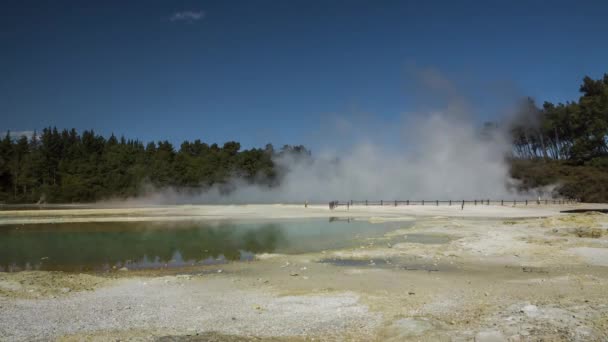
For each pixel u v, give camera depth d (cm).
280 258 2833
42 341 1200
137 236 4116
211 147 16312
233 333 1260
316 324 1335
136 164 13425
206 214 6625
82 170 12750
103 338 1220
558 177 10875
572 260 2475
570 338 1034
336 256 2836
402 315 1400
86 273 2456
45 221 5544
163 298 1720
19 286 1906
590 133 11769
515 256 2669
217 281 2081
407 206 8256
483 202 8869
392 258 2705
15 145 15038
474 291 1739
